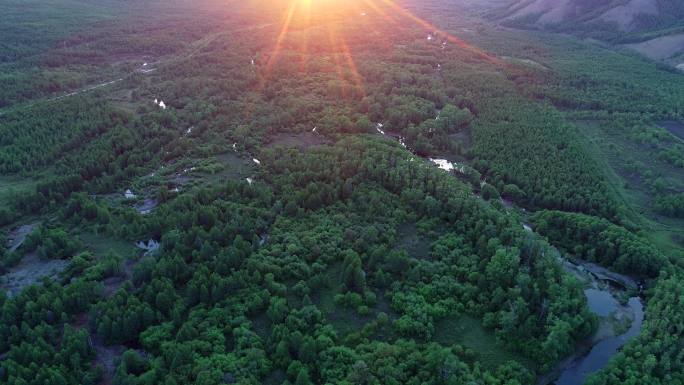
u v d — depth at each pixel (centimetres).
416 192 12481
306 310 9131
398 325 9056
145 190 13488
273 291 9619
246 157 15388
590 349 9338
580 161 14750
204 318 9050
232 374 7906
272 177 13850
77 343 8081
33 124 16350
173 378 7581
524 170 14462
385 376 7912
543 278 9906
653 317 9350
